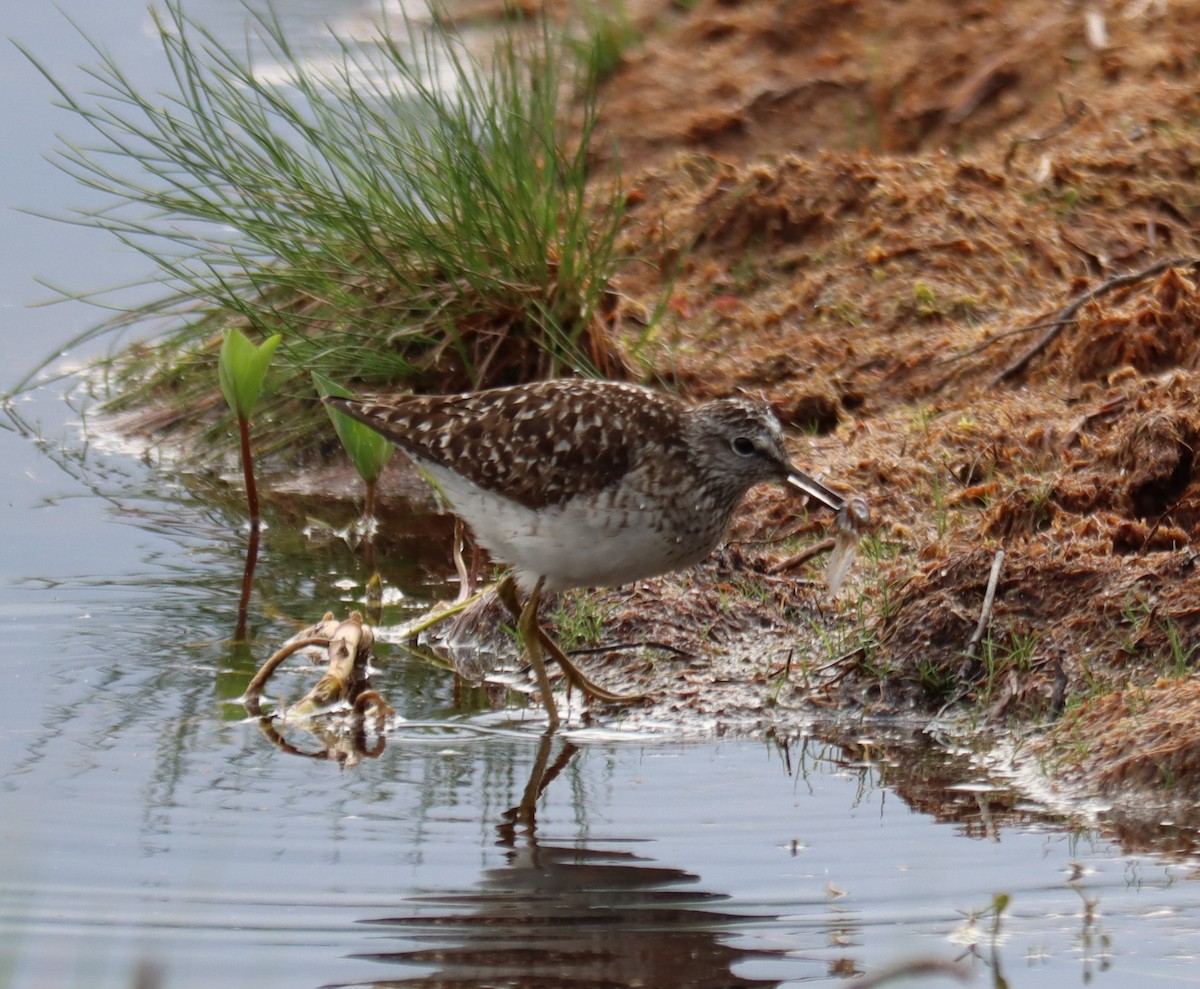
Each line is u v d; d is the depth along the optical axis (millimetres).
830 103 19531
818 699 10867
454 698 11172
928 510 12867
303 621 12438
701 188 17781
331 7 25172
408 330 14852
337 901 8133
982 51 19453
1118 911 7941
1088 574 10883
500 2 23812
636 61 20891
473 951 7660
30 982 7328
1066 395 13750
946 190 16656
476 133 15977
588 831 8953
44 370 17672
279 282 15281
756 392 14703
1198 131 16984
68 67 22703
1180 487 11812
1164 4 19125
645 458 10492
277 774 9750
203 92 16969
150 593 12930
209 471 15773
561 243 15289
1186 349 13445
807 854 8656
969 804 9289
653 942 7727
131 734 10336
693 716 10781
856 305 15648
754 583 12188
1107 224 16062
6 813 9094
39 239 19422
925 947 7633
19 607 12539
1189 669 10117
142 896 8172
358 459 13836
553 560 10695
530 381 15219
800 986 7320
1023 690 10438
